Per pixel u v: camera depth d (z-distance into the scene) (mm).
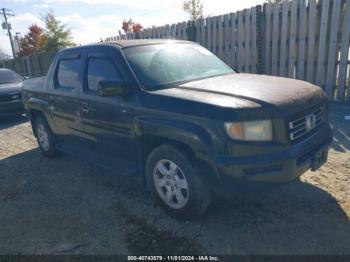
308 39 7984
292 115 2924
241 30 9156
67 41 31438
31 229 3469
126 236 3201
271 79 3779
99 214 3658
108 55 3943
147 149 3594
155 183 3482
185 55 4254
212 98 2992
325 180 4023
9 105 8812
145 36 12891
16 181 4840
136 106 3443
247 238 3014
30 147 6559
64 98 4691
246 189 2840
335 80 7906
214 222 3293
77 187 4430
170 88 3498
